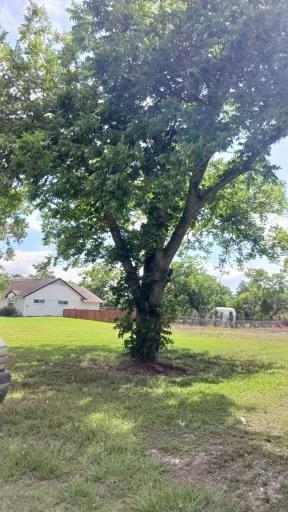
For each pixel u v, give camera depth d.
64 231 12.94
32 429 5.23
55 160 10.20
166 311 11.31
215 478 4.03
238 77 9.09
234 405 6.92
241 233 14.88
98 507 3.38
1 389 5.51
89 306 56.16
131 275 11.37
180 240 11.13
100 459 4.30
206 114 9.15
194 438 5.17
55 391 7.52
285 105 8.26
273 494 3.75
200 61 9.02
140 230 10.98
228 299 64.31
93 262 12.84
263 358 13.85
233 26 8.27
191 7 9.01
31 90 11.70
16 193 13.17
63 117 10.60
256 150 9.95
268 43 8.34
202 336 24.80
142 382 8.71
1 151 10.45
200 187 11.76
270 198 14.86
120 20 10.25
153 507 3.38
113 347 14.59
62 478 3.89
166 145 9.91
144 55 9.66
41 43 12.00
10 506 3.36
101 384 8.32
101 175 9.22
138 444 4.86
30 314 51.78
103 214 11.33
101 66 10.16
